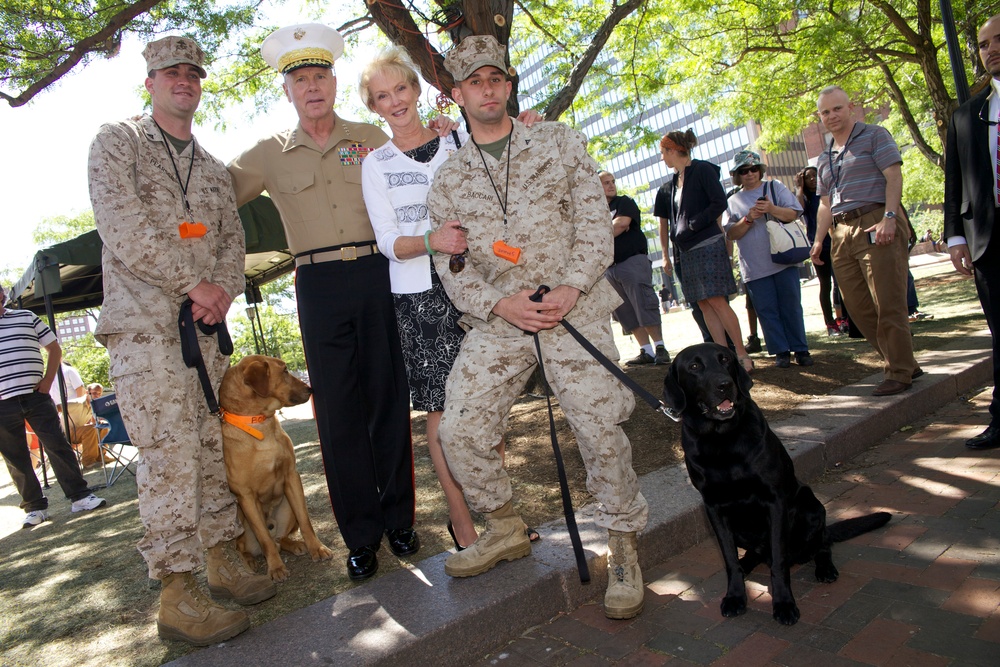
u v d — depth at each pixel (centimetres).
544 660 244
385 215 300
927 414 468
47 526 534
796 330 577
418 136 314
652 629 255
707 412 252
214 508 297
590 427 260
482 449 273
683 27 1299
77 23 636
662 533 314
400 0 533
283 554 354
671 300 3062
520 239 267
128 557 385
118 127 268
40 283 655
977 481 341
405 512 326
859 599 253
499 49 267
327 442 304
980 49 360
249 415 315
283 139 321
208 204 292
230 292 297
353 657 228
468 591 267
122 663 252
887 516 302
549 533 320
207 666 236
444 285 278
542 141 270
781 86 1532
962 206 379
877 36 1365
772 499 258
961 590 246
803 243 557
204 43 739
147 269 255
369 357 316
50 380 582
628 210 660
